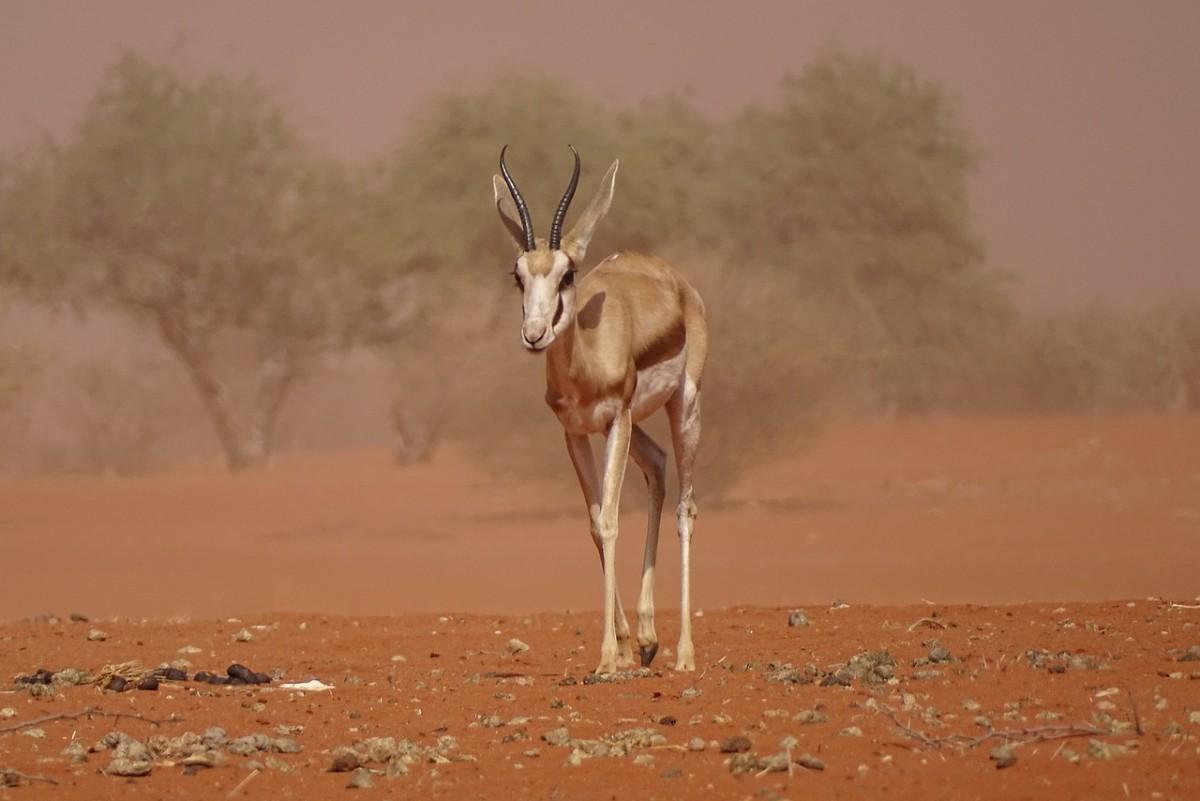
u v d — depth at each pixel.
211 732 30.45
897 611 48.97
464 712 32.91
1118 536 81.69
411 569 78.75
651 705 32.78
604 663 37.62
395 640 47.00
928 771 26.38
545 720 31.61
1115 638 41.31
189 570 80.88
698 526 91.31
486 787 26.56
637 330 38.62
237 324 164.38
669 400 40.69
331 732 31.36
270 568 80.94
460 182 131.25
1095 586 64.62
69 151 158.38
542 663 41.94
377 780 27.20
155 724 32.12
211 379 162.50
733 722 30.45
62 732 31.48
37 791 26.84
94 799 26.39
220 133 162.00
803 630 46.00
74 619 53.50
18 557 88.19
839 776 26.27
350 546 91.19
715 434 99.00
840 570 72.12
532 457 103.38
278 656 43.88
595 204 37.06
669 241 129.38
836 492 109.00
